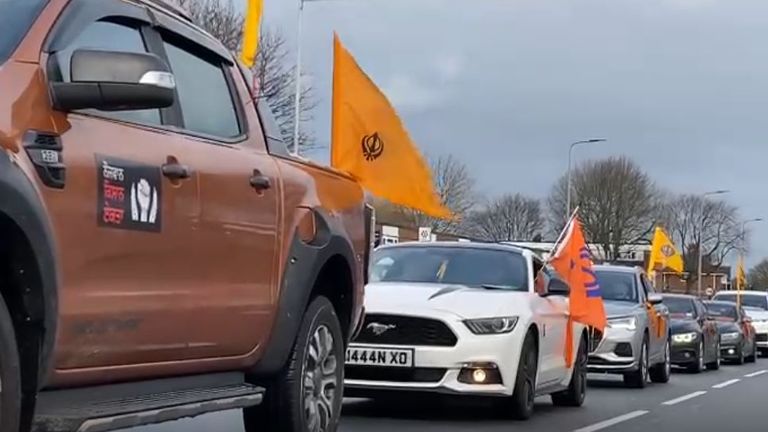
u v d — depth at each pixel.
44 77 4.24
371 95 11.13
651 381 18.50
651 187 77.88
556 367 11.53
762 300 35.53
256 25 15.58
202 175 5.12
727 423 11.18
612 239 75.88
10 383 4.00
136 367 4.74
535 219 76.38
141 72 4.26
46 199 4.09
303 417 6.37
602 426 10.52
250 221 5.59
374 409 11.01
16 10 4.43
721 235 93.88
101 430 4.32
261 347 5.86
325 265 6.65
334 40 11.16
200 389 5.39
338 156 11.21
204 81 5.66
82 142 4.32
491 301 10.11
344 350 7.04
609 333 16.12
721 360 28.58
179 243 4.92
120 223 4.49
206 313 5.18
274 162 6.05
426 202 11.23
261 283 5.74
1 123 3.96
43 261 4.06
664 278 77.56
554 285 11.32
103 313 4.43
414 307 9.73
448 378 9.67
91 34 4.68
